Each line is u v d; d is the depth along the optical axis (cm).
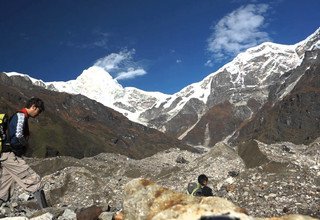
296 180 2238
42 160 4081
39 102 902
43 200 963
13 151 899
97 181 2884
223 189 2275
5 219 849
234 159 3017
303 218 592
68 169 2992
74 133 14262
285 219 595
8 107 13175
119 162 4144
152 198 715
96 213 952
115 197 2642
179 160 4481
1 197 909
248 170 2459
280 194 2109
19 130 880
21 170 911
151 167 3991
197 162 3344
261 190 2170
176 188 2728
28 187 935
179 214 580
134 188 738
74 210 1088
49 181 2833
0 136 880
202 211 586
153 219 583
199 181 1479
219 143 3388
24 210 1335
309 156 2636
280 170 2389
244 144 3247
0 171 904
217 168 2888
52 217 974
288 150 3044
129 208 723
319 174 2325
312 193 2103
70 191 2736
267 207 1997
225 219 470
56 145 12500
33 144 11600
